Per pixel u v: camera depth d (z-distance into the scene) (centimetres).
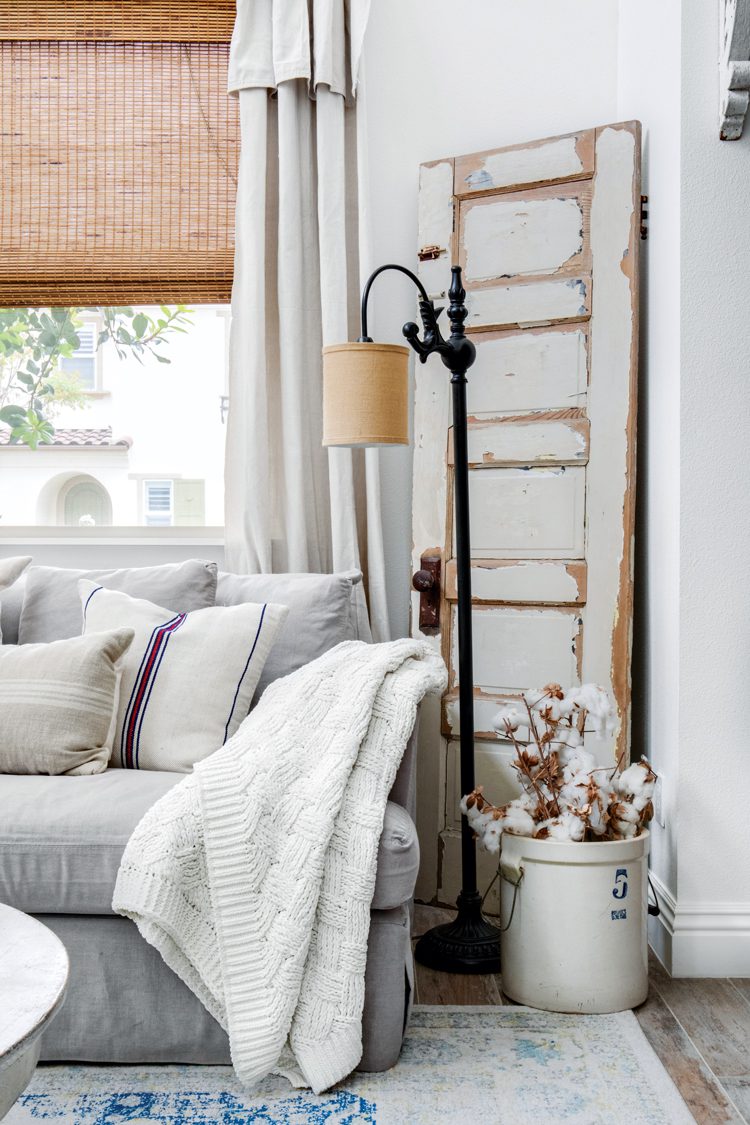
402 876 183
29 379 330
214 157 305
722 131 225
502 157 275
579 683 264
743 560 228
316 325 295
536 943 210
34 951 121
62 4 304
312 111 295
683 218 228
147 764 219
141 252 306
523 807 220
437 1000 216
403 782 203
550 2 299
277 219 297
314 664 218
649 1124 164
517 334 273
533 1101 172
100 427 329
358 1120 165
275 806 183
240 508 296
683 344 228
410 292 300
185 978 177
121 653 223
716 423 228
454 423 240
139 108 306
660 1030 200
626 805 213
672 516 235
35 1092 174
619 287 262
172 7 302
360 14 287
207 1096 173
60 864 179
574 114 297
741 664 228
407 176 301
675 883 229
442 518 280
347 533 287
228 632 228
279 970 173
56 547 315
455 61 300
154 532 320
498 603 274
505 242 275
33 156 307
